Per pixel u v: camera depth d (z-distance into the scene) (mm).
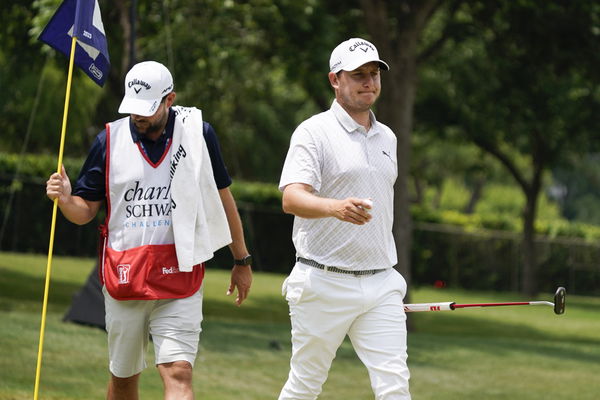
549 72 60969
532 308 81000
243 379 29047
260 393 26984
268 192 86812
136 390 16484
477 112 74125
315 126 15766
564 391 31312
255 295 64375
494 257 101812
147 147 15273
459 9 60688
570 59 57125
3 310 39750
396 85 50312
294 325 16250
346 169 15695
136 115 14922
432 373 34000
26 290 49844
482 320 66375
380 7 49750
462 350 41812
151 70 14992
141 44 47531
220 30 49656
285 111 123875
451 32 57031
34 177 68062
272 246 86750
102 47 16688
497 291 101750
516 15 55688
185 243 15062
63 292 51031
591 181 165375
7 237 67750
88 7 16453
